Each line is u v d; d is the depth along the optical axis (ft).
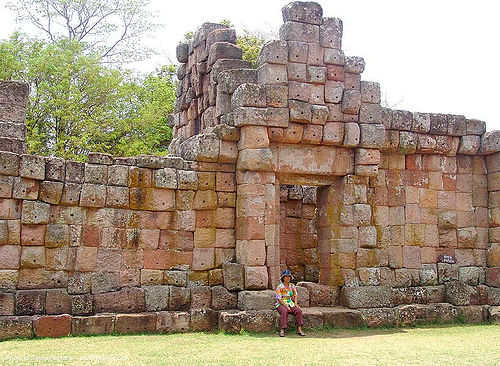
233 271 46.32
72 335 40.40
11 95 44.73
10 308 40.98
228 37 56.75
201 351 34.94
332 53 49.93
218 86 51.85
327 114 48.73
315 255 60.70
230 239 48.24
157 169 46.88
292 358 32.99
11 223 42.11
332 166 50.14
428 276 53.01
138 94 105.70
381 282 51.31
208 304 46.06
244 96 46.88
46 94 94.84
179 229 47.06
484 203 56.24
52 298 42.27
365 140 49.96
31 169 42.63
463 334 44.27
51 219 43.60
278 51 48.34
